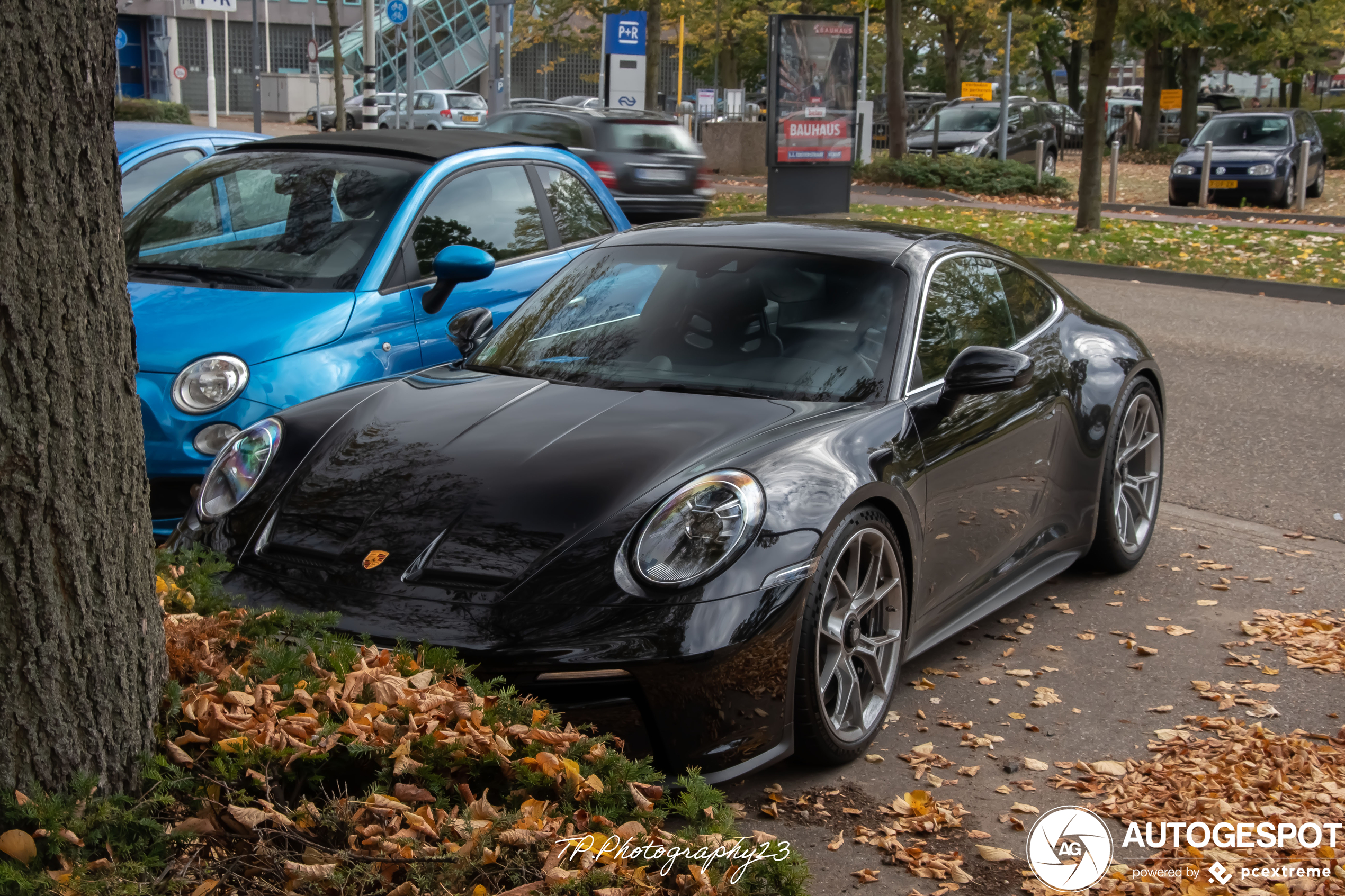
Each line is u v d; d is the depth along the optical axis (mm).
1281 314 11977
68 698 2348
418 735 2662
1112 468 5246
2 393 2221
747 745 3270
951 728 3908
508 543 3320
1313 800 3408
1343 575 5457
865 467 3641
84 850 2275
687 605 3168
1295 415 8188
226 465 3930
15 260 2203
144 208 6113
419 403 4074
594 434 3693
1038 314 5168
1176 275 13953
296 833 2404
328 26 61312
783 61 18312
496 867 2428
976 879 3035
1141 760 3695
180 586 3312
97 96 2305
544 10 48500
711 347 4230
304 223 5820
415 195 5883
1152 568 5539
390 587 3283
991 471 4355
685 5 44031
